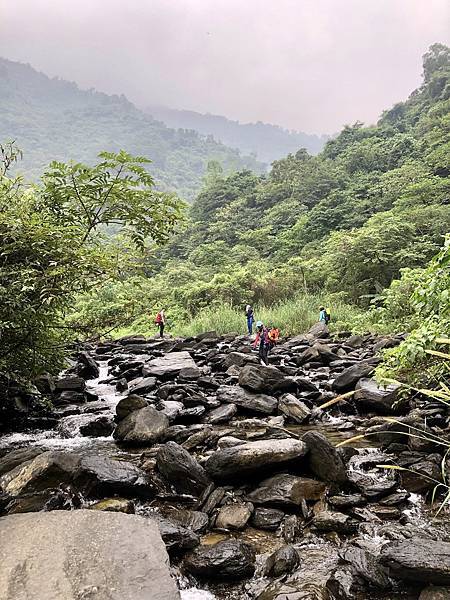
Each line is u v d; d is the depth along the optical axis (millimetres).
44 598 2449
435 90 65000
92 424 6906
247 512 4320
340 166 52438
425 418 6562
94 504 4418
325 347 12828
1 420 7375
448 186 30531
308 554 3756
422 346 4777
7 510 4184
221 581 3451
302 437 5293
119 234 6969
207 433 6461
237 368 10875
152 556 2857
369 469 5398
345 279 24828
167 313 25859
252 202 56156
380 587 3234
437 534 3973
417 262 24000
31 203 6426
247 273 27547
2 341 6332
